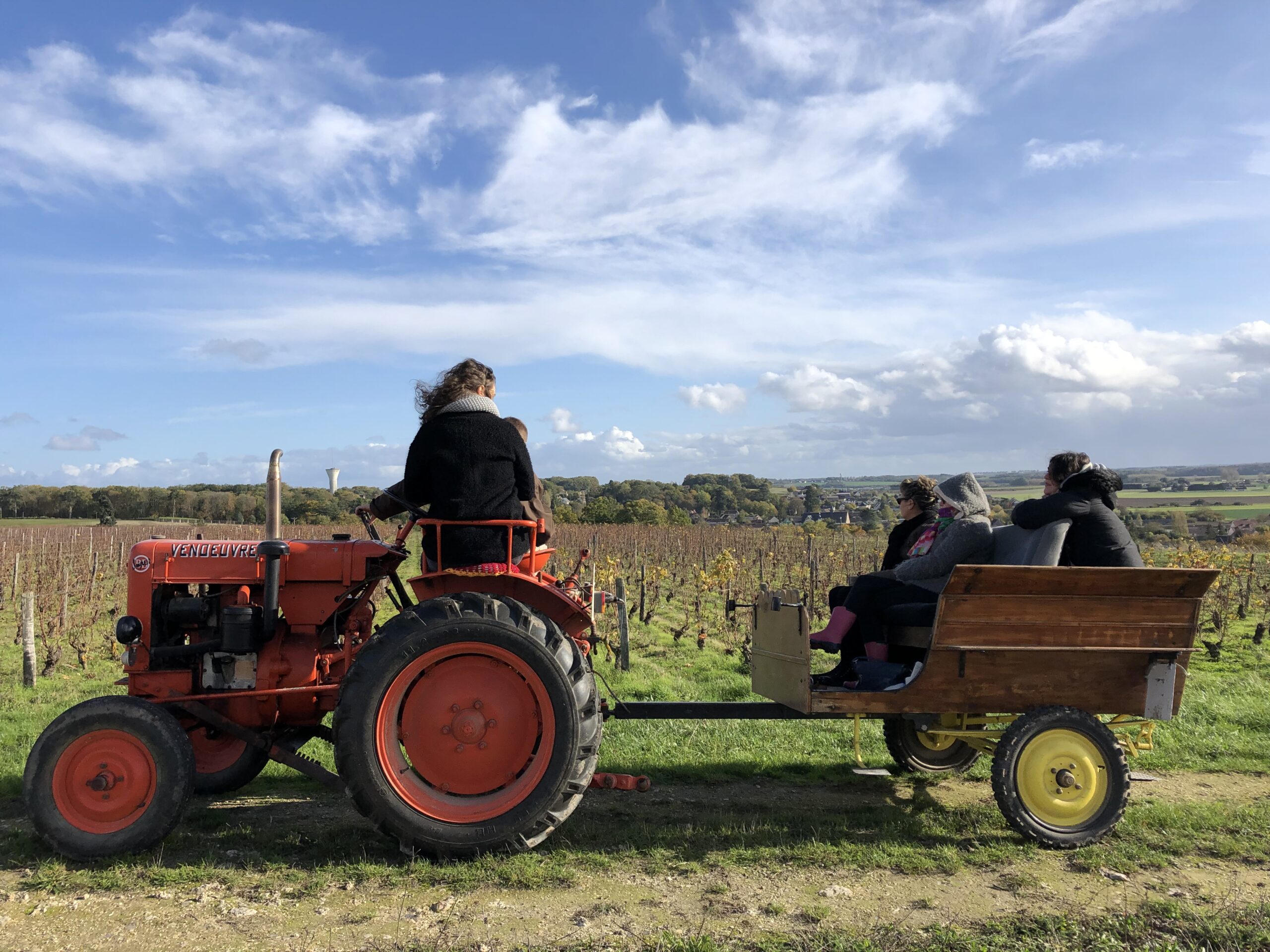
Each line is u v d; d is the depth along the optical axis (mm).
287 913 3104
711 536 33594
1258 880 3549
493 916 3100
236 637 3965
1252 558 18062
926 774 5160
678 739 5883
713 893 3350
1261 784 5023
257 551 4102
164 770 3609
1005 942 2898
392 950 2816
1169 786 4957
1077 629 4031
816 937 2939
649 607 15625
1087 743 4008
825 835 4004
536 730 3799
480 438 3953
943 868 3631
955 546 4473
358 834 3910
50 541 26359
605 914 3139
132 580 4047
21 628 8914
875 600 4750
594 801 4602
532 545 4152
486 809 3676
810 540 22109
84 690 8500
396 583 4316
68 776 3617
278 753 3947
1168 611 4086
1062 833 3932
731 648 11789
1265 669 10742
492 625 3682
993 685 4039
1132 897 3355
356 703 3590
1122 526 4469
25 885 3328
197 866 3496
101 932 2943
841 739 5910
